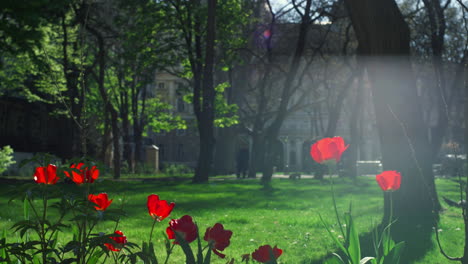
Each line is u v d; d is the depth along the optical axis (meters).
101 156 27.14
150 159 47.06
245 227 8.58
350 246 2.82
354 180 26.86
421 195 8.69
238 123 40.41
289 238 7.29
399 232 7.36
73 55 22.91
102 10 26.08
